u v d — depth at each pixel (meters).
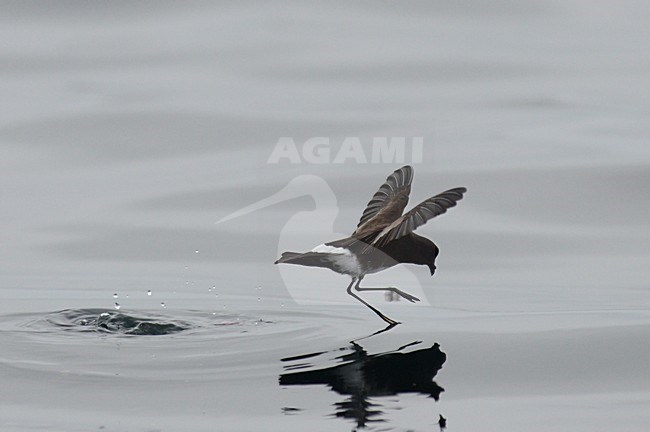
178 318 10.05
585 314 10.45
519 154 17.23
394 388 7.76
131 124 18.92
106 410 7.25
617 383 8.02
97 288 11.95
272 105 19.50
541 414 7.25
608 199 15.43
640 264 13.03
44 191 16.38
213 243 13.81
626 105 20.69
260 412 7.17
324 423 6.96
